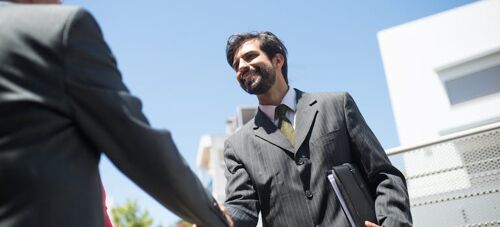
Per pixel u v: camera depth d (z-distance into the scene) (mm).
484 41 12352
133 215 19125
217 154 24609
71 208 814
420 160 2309
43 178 784
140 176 907
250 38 2340
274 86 2268
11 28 864
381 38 13969
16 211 761
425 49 13156
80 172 857
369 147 1996
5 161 771
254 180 2086
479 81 12383
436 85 12695
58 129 832
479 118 11914
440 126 12430
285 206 1984
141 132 878
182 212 991
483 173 2160
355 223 1738
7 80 812
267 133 2156
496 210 2086
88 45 895
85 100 848
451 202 2189
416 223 2236
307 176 1989
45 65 831
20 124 794
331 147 2006
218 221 1082
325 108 2119
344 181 1796
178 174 921
